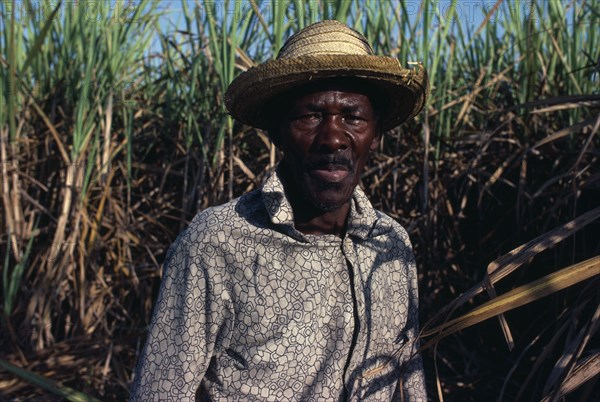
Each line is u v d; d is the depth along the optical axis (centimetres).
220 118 242
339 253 116
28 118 274
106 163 261
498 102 269
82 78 273
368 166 253
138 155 291
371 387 122
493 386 227
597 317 123
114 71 270
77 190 254
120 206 278
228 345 114
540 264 229
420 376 135
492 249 245
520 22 262
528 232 235
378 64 108
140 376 113
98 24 270
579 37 251
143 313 263
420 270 238
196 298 111
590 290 137
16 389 228
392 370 128
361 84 111
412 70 115
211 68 255
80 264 251
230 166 233
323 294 114
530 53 246
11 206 257
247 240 112
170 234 271
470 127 267
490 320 237
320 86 109
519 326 232
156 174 285
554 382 126
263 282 111
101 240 259
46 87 278
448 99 258
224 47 223
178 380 110
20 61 273
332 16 221
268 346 111
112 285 265
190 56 283
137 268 268
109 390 234
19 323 261
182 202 267
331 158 109
